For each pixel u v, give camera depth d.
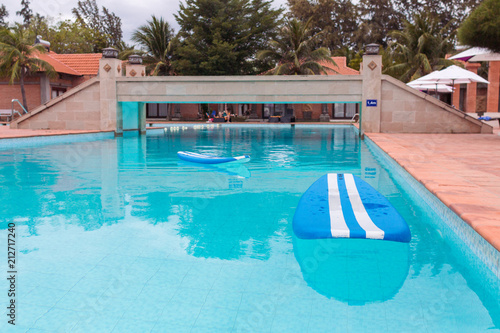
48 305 2.25
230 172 7.26
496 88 23.38
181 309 2.21
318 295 2.38
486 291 2.46
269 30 35.97
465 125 13.88
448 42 31.38
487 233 2.67
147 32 35.25
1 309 2.20
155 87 15.07
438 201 4.04
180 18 36.00
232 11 34.94
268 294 2.40
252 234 3.62
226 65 33.94
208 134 18.19
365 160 8.89
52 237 3.51
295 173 7.11
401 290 2.46
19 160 8.70
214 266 2.84
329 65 34.47
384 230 3.35
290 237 3.54
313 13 49.81
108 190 5.62
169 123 29.45
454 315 2.15
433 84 20.52
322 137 16.16
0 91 30.58
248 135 17.53
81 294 2.39
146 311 2.19
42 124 15.88
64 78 32.00
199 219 4.12
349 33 50.84
